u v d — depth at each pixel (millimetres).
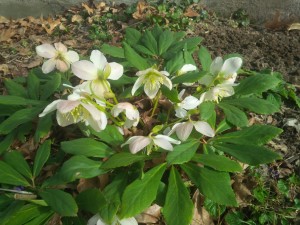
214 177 286
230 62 323
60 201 278
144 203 275
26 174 310
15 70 505
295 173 372
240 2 638
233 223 326
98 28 612
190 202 276
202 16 632
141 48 425
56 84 363
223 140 320
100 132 319
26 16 702
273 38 570
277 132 309
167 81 297
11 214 277
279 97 431
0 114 370
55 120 383
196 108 335
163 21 615
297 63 510
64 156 349
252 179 354
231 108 344
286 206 345
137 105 387
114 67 309
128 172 307
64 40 595
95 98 294
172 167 302
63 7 694
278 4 621
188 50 420
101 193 282
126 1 678
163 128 324
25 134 363
